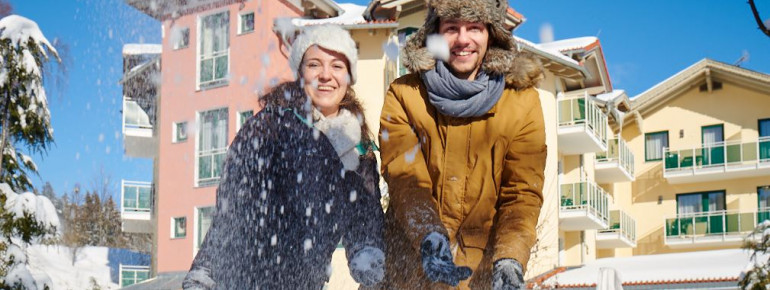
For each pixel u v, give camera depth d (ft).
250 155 11.37
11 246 49.83
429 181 11.53
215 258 11.18
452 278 9.94
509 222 11.35
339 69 11.64
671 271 86.28
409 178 11.44
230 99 55.88
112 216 74.18
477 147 11.59
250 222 11.28
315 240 11.37
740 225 122.21
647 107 131.64
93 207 67.82
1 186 50.70
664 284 83.35
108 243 72.79
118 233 74.28
